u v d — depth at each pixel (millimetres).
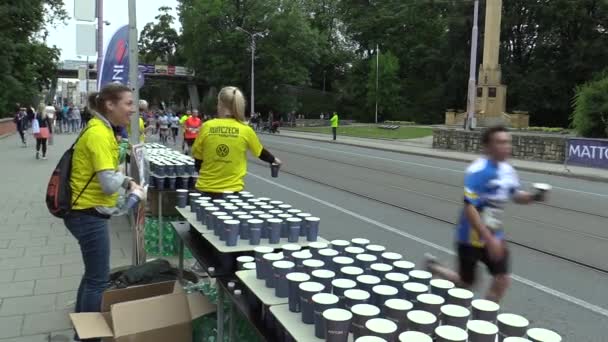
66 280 5012
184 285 4043
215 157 4246
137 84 5379
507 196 3922
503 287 3947
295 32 57062
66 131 34719
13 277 5078
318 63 70312
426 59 64812
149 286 3557
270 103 58844
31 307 4336
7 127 31141
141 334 2961
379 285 2340
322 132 44219
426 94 64750
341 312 1993
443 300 2199
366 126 54031
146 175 4836
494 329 1883
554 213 9836
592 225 8719
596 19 50250
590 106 21703
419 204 10125
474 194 3846
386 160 20047
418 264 6004
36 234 6812
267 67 57094
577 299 5039
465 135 24141
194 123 18422
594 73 47875
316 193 11422
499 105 41812
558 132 36625
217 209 3473
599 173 16453
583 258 6559
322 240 3307
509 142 3861
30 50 35719
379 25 70188
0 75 32344
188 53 60281
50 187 3320
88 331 3004
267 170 15727
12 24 32719
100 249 3420
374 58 64625
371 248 2881
